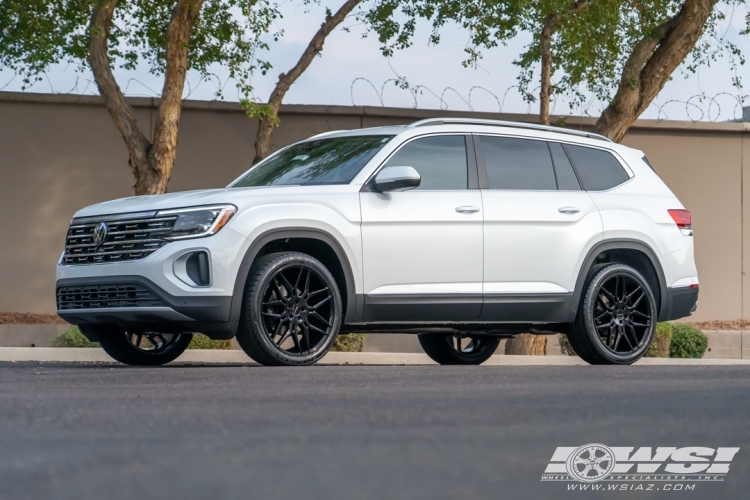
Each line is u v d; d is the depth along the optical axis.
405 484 2.09
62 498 1.91
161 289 6.61
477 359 9.70
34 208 14.43
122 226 6.91
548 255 7.78
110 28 13.22
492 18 13.66
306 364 6.90
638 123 15.87
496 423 3.16
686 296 8.54
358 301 7.09
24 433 3.00
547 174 8.08
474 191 7.64
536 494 2.05
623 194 8.39
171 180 14.63
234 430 3.01
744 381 5.04
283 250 7.08
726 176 16.20
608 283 8.16
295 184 7.60
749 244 16.28
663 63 13.62
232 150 14.77
